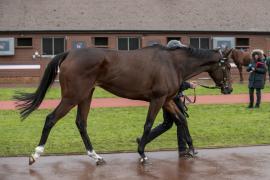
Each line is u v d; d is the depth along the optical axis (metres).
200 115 16.44
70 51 9.18
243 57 32.81
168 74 9.39
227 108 18.42
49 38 38.06
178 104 10.32
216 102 20.55
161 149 10.91
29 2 39.66
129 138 12.30
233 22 40.19
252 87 18.44
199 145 11.32
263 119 15.49
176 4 40.81
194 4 41.09
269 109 18.12
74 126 14.16
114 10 39.59
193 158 9.95
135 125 14.36
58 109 9.03
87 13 39.16
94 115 16.53
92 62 8.95
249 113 17.00
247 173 8.66
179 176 8.47
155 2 40.69
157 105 9.40
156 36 38.81
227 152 10.52
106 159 9.86
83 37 38.22
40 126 14.27
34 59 37.91
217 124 14.48
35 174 8.58
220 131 13.24
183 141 10.07
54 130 13.41
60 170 8.89
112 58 9.13
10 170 8.87
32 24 37.88
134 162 9.59
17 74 37.78
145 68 9.27
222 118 15.72
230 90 10.18
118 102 20.70
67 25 38.03
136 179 8.27
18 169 8.95
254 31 40.03
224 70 10.06
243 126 14.09
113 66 9.12
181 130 10.00
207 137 12.38
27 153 10.44
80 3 39.97
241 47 40.31
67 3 39.88
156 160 9.78
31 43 38.00
